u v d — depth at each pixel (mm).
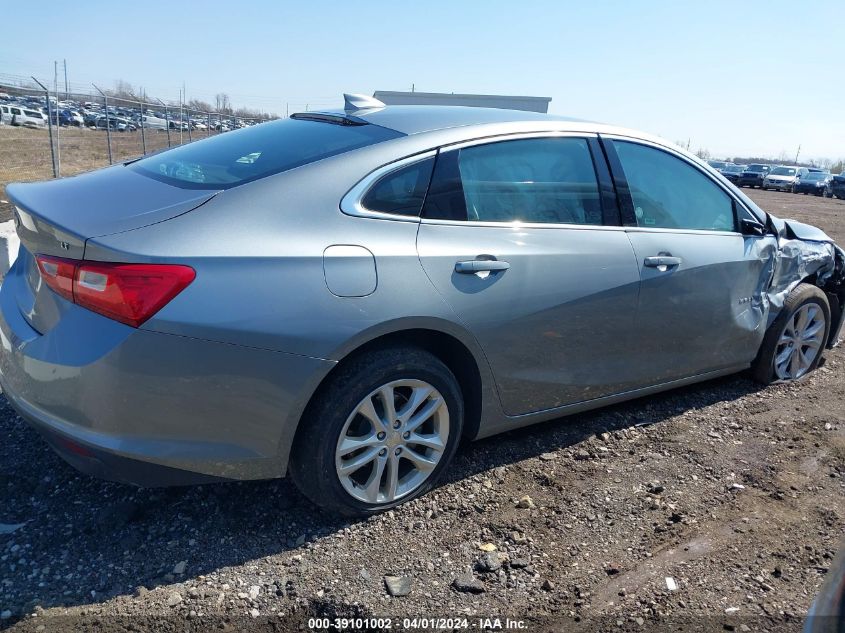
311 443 2559
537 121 3324
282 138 3084
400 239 2701
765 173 39656
